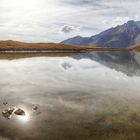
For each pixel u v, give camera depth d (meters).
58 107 27.08
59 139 18.91
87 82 43.91
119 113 25.28
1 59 88.50
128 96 32.91
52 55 125.75
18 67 65.25
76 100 30.36
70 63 80.19
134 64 81.81
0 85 39.56
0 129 20.55
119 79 48.19
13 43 176.38
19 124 21.75
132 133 20.17
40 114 24.53
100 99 31.05
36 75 51.88
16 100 29.88
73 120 23.02
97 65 76.06
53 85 40.38
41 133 19.95
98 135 19.72
